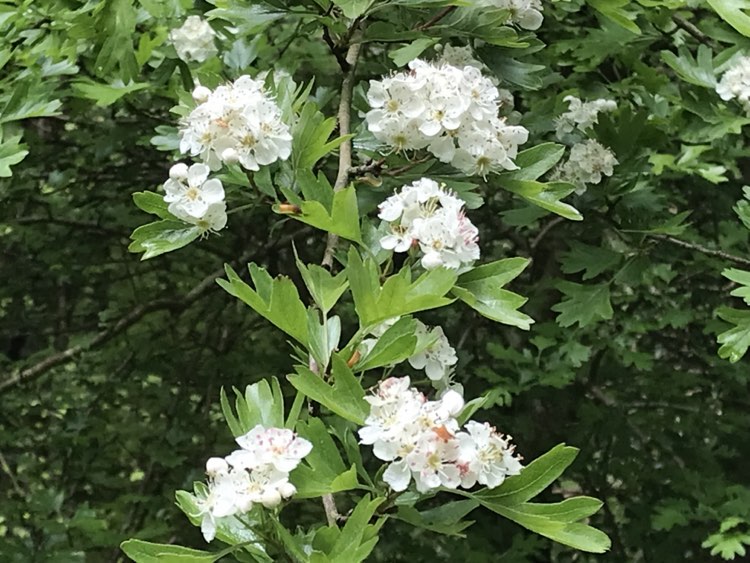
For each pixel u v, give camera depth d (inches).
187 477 24.8
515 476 9.4
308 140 12.0
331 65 25.0
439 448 8.9
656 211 19.7
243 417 9.8
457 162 12.2
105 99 18.5
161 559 8.8
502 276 10.9
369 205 13.8
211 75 13.3
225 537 9.4
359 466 9.9
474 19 14.4
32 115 16.7
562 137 20.0
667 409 25.9
